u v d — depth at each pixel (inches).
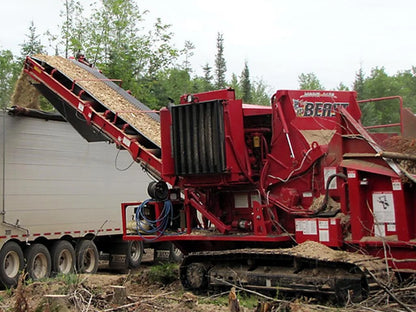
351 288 340.8
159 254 794.2
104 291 396.8
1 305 403.5
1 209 557.9
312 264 364.8
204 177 434.0
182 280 439.5
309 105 414.6
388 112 1430.9
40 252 598.5
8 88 1648.6
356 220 358.3
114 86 588.7
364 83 2209.6
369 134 390.0
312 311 321.7
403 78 2333.9
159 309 350.6
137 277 503.5
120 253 738.8
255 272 396.5
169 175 440.1
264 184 422.9
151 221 474.0
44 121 618.5
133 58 1322.6
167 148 442.6
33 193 596.7
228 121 417.7
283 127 411.2
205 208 450.6
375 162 359.9
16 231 570.9
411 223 345.4
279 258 378.3
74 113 604.4
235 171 416.8
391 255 348.8
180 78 1972.2
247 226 427.8
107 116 522.6
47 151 620.1
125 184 739.4
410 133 393.7
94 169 687.1
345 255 349.7
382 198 352.5
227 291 409.4
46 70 568.7
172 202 475.2
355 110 426.0
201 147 420.8
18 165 582.6
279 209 417.1
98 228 685.9
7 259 565.0
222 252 405.4
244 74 2436.0
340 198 378.0
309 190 402.3
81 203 661.3
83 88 545.0
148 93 1326.3
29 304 360.5
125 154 741.3
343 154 378.6
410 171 355.9
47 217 610.5
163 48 1370.6
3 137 570.6
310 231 382.9
